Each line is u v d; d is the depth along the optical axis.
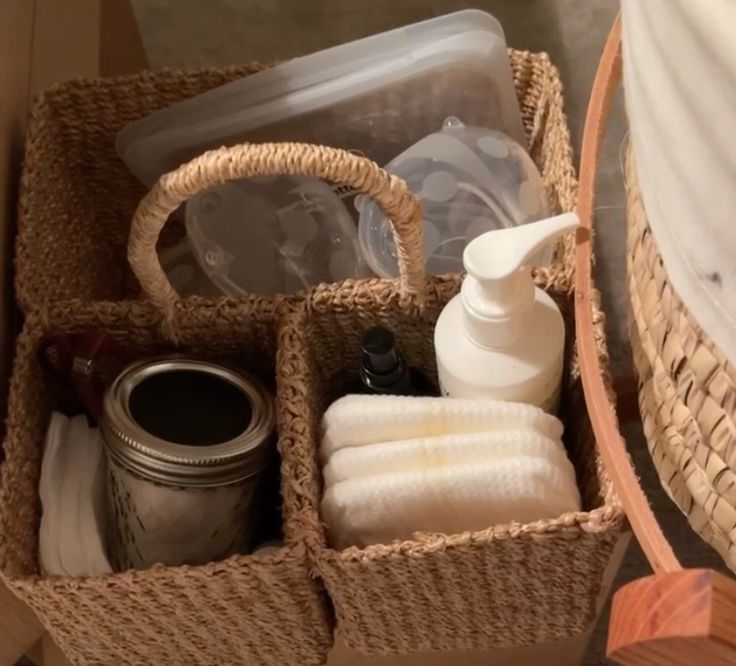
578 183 0.72
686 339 0.51
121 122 0.88
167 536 0.71
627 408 0.96
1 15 0.77
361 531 0.69
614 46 0.68
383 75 0.84
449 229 0.85
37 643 0.86
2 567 0.66
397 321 0.78
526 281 0.68
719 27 0.38
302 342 0.74
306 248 0.89
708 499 0.54
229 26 1.33
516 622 0.75
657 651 0.43
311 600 0.71
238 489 0.71
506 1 1.33
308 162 0.64
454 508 0.68
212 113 0.86
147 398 0.74
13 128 0.80
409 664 0.87
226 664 0.79
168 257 0.94
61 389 0.80
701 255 0.44
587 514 0.64
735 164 0.40
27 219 0.77
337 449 0.71
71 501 0.74
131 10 1.15
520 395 0.71
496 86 0.86
